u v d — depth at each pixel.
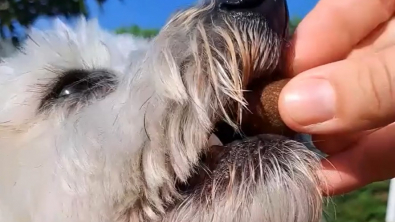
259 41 0.14
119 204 0.14
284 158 0.14
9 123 0.16
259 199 0.13
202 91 0.14
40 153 0.16
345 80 0.11
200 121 0.13
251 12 0.14
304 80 0.12
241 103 0.13
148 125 0.14
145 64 0.15
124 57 0.19
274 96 0.13
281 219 0.14
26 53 0.18
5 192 0.16
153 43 0.15
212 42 0.14
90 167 0.15
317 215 0.14
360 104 0.11
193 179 0.14
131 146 0.14
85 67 0.18
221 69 0.14
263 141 0.14
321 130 0.12
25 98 0.17
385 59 0.11
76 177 0.15
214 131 0.14
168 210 0.14
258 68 0.14
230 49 0.14
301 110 0.12
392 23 0.15
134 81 0.15
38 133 0.16
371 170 0.16
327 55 0.14
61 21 0.20
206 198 0.14
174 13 0.15
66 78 0.17
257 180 0.14
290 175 0.14
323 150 0.16
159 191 0.14
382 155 0.16
